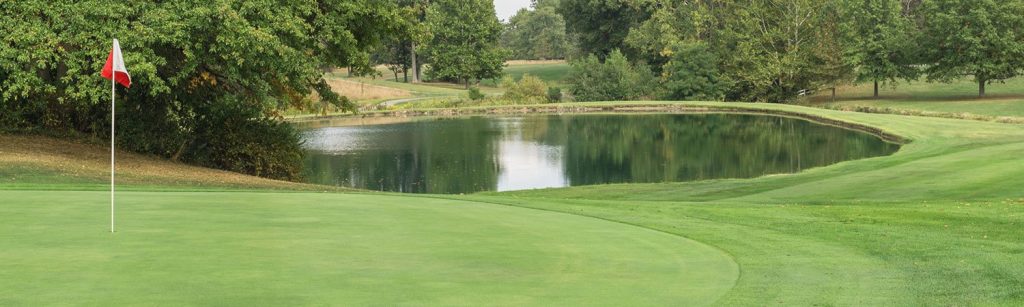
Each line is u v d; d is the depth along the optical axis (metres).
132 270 8.23
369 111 76.56
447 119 69.94
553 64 143.75
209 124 31.08
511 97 87.75
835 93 88.38
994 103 70.19
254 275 8.18
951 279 9.06
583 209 16.20
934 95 80.94
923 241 11.94
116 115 29.44
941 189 20.80
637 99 89.12
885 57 78.62
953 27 72.94
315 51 28.95
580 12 107.06
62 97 24.64
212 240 10.15
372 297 7.44
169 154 30.02
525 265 9.29
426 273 8.62
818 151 42.38
